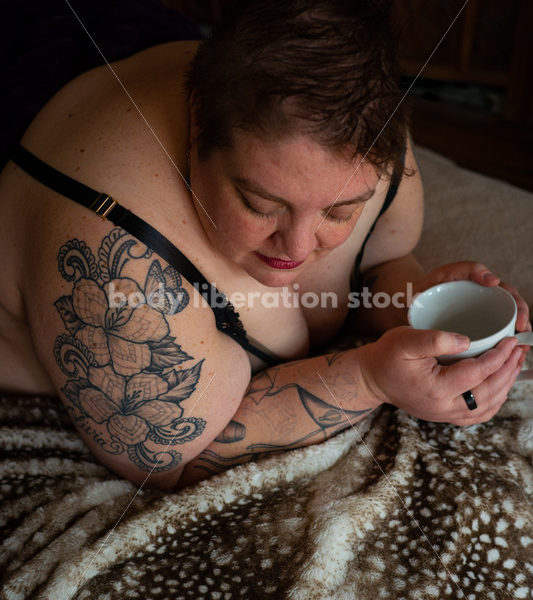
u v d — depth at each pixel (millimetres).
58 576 624
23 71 779
